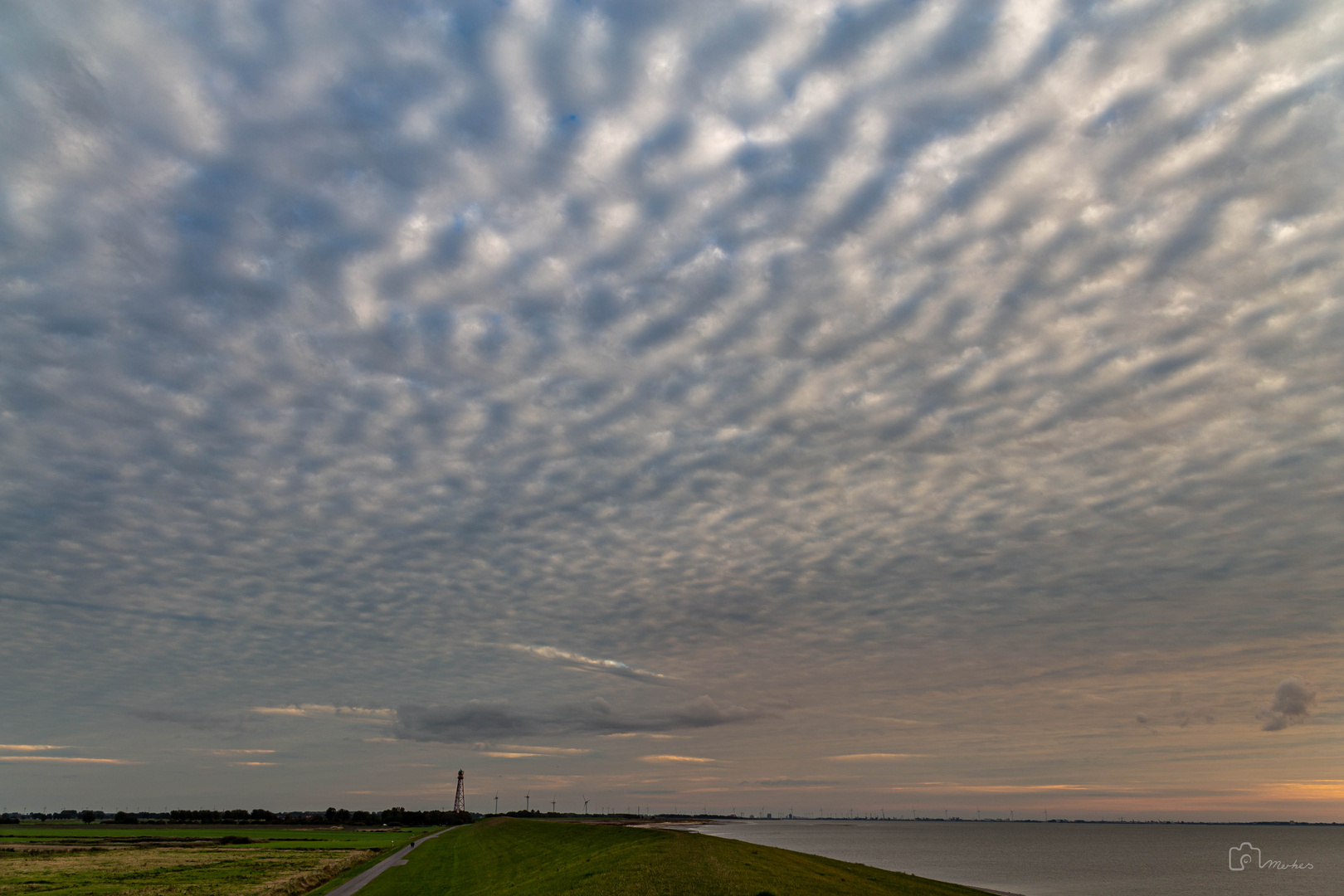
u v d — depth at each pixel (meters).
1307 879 167.00
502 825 178.25
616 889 45.06
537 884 57.19
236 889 73.31
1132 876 156.88
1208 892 129.88
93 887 75.69
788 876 51.34
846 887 51.34
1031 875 151.00
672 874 47.59
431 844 141.25
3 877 86.56
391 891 71.94
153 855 122.44
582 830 116.62
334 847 144.50
